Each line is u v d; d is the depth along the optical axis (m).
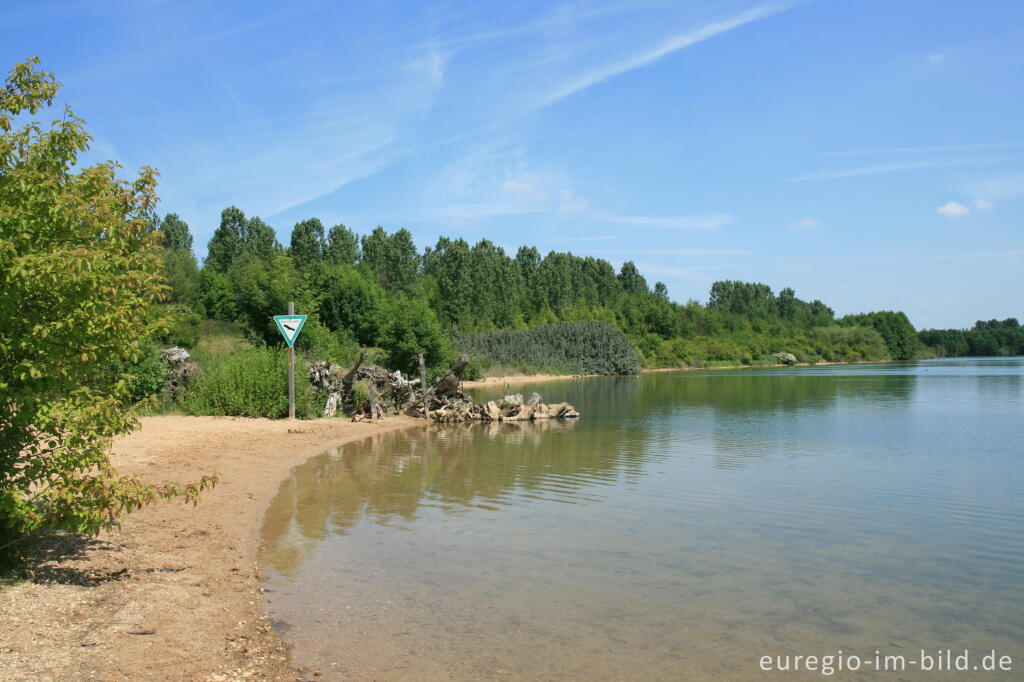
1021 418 22.95
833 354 108.62
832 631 5.38
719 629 5.37
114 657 4.44
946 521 8.96
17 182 5.27
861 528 8.56
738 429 20.19
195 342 29.00
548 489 10.88
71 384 5.54
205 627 5.12
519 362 70.38
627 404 30.73
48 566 5.98
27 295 5.16
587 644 5.03
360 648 4.89
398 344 41.81
